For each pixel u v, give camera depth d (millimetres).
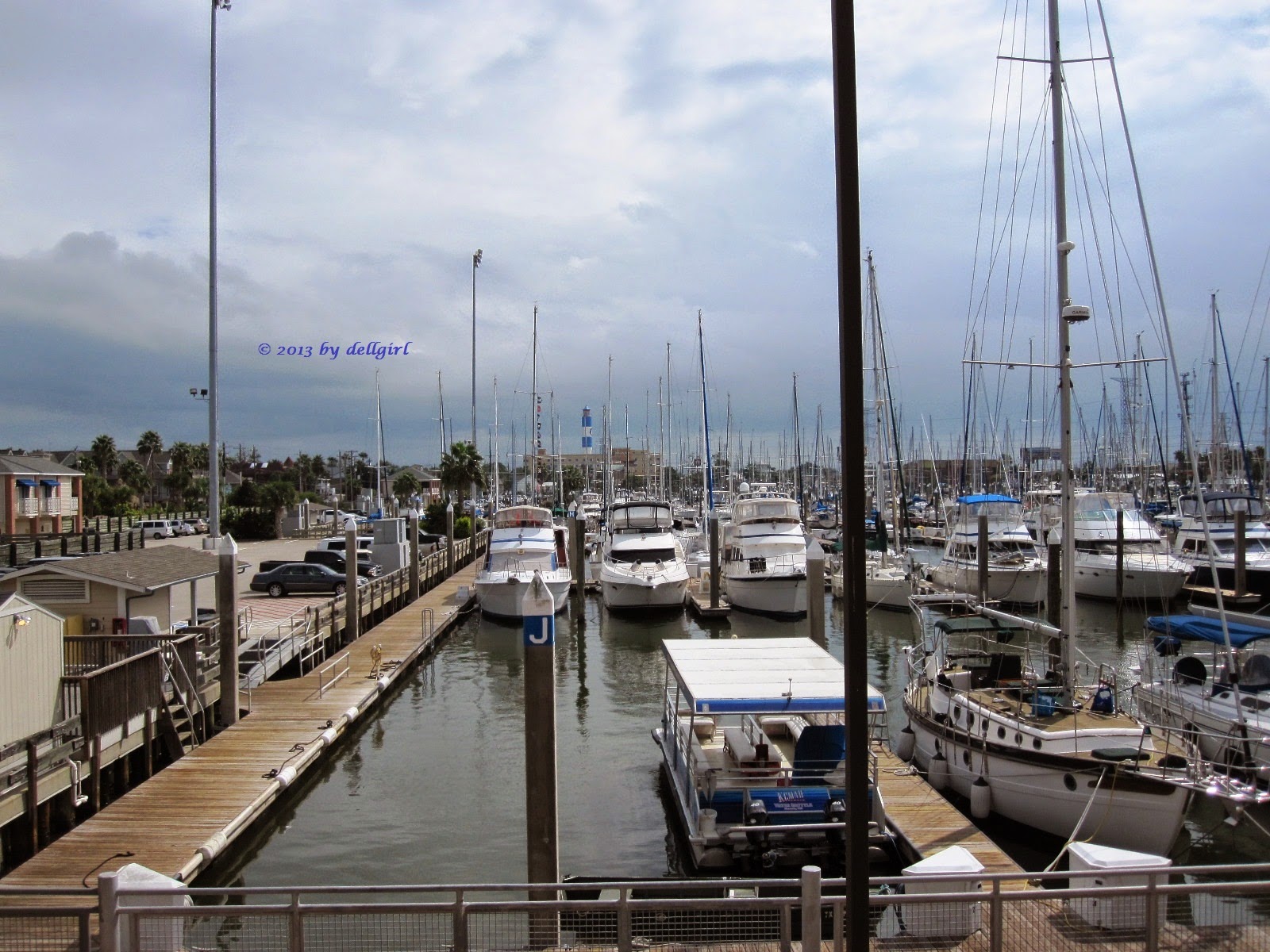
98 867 12570
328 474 135750
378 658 25922
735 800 14000
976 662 19641
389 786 18281
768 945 8508
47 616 14789
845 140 6172
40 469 57156
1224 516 41625
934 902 7805
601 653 32219
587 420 66375
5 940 8055
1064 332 16281
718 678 15406
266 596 39531
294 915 7746
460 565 56000
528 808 10789
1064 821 14070
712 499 51469
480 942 11266
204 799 15195
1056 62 16625
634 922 9344
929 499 81562
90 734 15227
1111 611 37562
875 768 13531
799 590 37531
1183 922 9289
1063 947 8359
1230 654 15250
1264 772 15906
